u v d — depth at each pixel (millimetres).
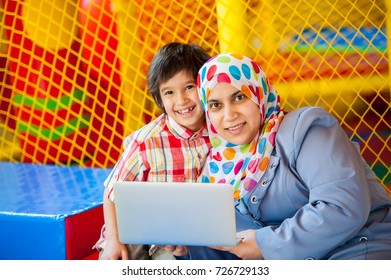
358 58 5426
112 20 5152
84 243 3381
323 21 5516
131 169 3061
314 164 2605
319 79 5395
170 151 3047
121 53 5395
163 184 2521
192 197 2498
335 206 2529
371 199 2746
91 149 5707
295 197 2680
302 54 5465
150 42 5512
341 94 5438
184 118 3008
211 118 2775
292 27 5215
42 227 3309
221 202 2473
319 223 2523
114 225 3062
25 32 5676
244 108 2717
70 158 5145
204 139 3064
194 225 2531
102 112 5691
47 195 3721
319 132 2662
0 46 5824
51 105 5629
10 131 5746
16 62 5762
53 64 5336
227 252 2836
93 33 5586
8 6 5750
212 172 2885
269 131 2754
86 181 4027
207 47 5484
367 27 5500
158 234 2596
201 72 2814
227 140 2764
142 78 5484
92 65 5109
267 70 5113
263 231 2615
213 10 5480
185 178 3041
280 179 2697
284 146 2699
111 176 3125
